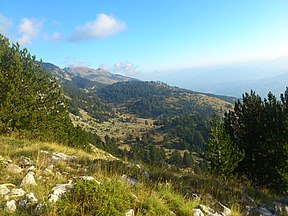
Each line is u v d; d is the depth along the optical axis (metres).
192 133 156.00
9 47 23.80
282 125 12.69
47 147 12.60
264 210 8.60
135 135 199.75
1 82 17.03
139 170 9.35
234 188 9.91
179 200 6.80
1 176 6.66
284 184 11.69
